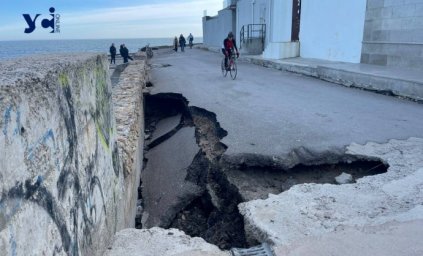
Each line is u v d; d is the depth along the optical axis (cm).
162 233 356
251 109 834
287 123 703
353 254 302
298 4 1830
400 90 900
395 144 561
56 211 213
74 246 243
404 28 1093
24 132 176
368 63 1290
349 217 359
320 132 634
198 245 334
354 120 707
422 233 324
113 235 356
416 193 399
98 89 360
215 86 1181
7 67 225
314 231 339
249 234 365
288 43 1792
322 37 1612
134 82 1010
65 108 244
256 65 1845
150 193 668
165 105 1123
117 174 423
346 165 536
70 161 248
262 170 545
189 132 815
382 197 396
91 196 295
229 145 593
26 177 175
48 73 215
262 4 2364
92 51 404
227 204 515
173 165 714
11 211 159
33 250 179
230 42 1368
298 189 427
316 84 1163
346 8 1395
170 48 4656
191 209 582
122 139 530
